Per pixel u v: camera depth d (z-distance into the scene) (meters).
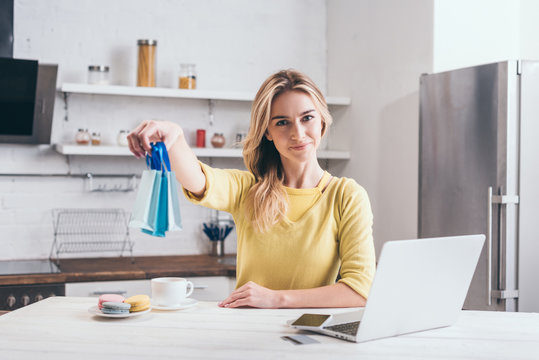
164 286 1.48
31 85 3.09
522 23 3.09
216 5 3.85
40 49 3.53
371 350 1.14
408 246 1.19
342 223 1.60
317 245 1.59
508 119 2.55
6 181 3.49
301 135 1.55
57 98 3.56
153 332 1.24
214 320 1.35
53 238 3.57
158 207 1.31
